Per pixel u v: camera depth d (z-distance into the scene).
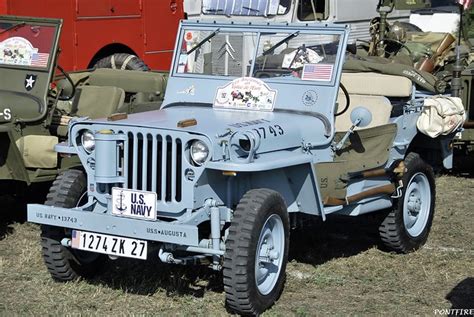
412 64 8.91
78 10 10.80
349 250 7.02
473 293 6.00
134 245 5.26
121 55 11.13
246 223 5.16
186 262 5.27
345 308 5.67
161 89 8.27
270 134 5.43
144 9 11.86
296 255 6.84
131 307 5.60
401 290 6.07
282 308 5.60
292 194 5.76
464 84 9.62
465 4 11.24
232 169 5.06
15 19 7.67
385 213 6.80
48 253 5.78
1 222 7.76
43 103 7.24
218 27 6.41
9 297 5.80
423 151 7.42
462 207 8.62
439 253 6.97
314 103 5.98
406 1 12.94
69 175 5.79
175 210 5.25
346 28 6.10
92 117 7.54
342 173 5.97
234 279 5.15
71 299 5.71
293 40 6.19
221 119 5.65
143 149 5.30
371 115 6.25
